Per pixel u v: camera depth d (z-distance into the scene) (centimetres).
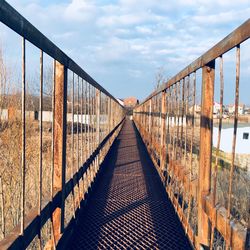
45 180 560
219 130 241
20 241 198
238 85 202
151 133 903
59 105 310
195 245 299
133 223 402
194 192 320
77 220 382
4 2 160
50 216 268
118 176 690
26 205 520
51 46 255
